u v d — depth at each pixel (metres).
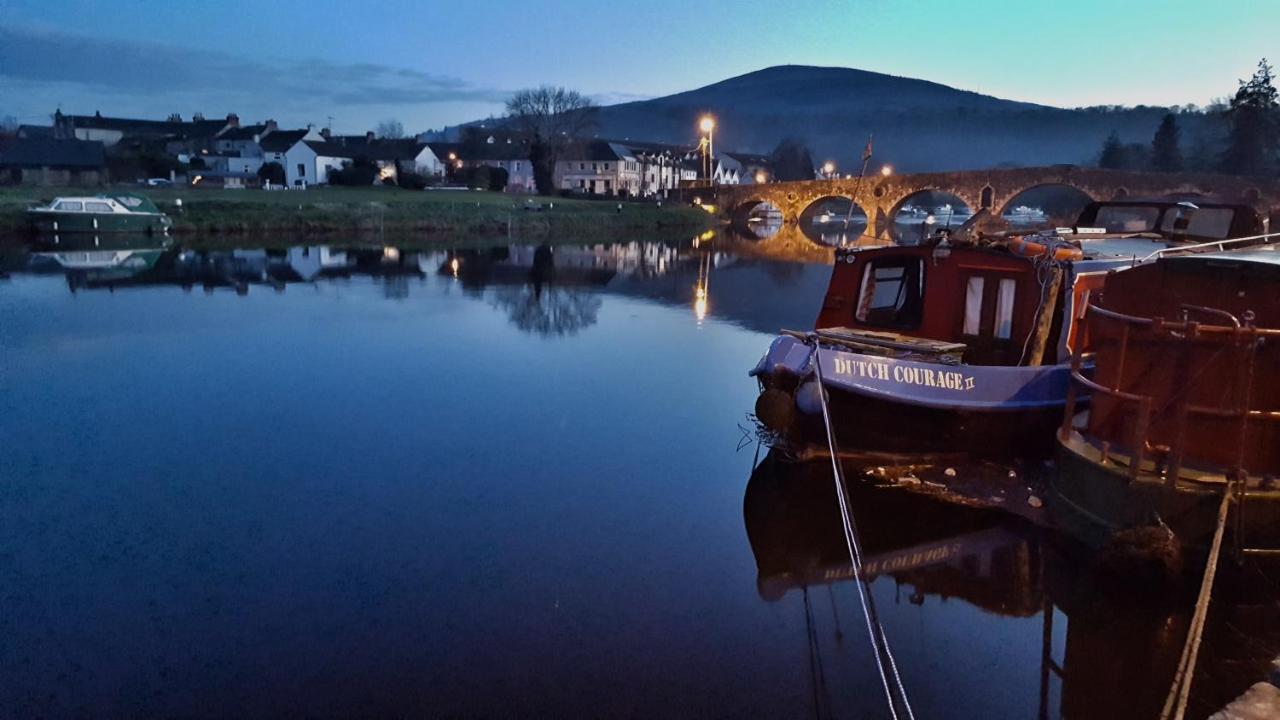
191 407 13.34
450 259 38.88
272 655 6.54
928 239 11.84
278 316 21.78
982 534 8.80
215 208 49.22
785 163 139.62
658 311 23.81
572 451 11.46
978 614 7.36
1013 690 6.29
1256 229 12.96
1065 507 8.38
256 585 7.66
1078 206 107.12
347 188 75.50
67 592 7.48
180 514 9.21
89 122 116.69
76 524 8.91
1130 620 7.21
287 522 9.05
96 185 68.50
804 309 24.48
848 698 6.16
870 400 9.98
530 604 7.40
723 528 9.08
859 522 9.10
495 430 12.35
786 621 7.22
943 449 10.20
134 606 7.25
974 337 11.25
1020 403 10.04
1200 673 6.42
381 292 26.64
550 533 8.87
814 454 10.56
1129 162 122.69
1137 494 7.48
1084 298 10.53
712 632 7.02
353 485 10.14
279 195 59.44
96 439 11.73
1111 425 8.23
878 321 12.14
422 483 10.27
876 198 78.81
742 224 87.00
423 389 14.64
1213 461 7.56
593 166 109.75
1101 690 6.27
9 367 15.79
